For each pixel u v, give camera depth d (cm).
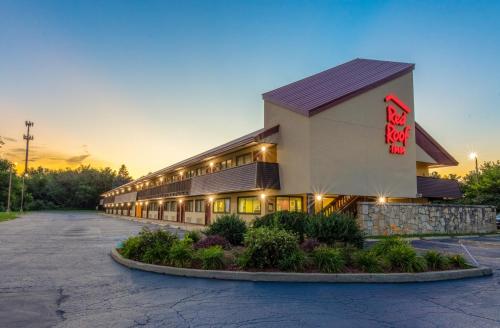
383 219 2022
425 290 796
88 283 827
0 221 3691
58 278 879
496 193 3250
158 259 1023
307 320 574
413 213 2150
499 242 1819
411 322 574
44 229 2658
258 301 684
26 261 1134
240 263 947
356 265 955
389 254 986
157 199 4409
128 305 649
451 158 2845
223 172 2542
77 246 1560
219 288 789
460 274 947
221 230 1351
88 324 545
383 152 2300
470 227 2420
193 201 3531
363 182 2173
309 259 974
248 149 2573
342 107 2141
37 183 10931
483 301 708
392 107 2361
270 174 2191
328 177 2028
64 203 10950
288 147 2164
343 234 1221
